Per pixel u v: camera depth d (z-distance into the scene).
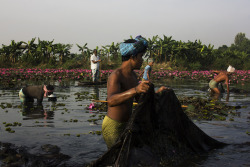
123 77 2.46
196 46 33.22
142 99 2.28
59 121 4.52
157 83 14.47
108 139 2.49
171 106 2.59
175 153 2.46
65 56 32.16
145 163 2.14
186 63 31.06
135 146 2.19
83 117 4.90
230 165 2.30
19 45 31.31
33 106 6.17
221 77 9.25
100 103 6.57
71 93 9.05
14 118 4.75
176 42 32.53
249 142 3.12
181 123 2.65
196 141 2.73
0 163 2.54
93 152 2.85
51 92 7.08
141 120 2.26
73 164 2.48
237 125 4.27
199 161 2.40
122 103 2.21
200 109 5.89
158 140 2.40
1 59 30.03
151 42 31.95
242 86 13.27
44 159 2.60
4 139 3.36
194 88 11.34
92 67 12.86
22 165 2.48
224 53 37.09
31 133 3.67
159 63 31.28
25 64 30.14
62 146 3.06
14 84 12.00
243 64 34.31
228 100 7.57
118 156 2.06
